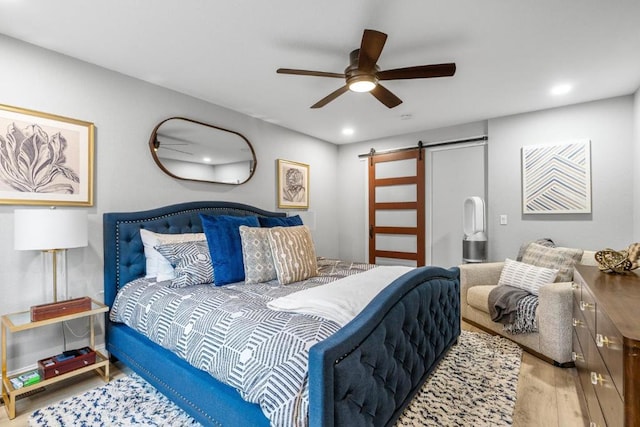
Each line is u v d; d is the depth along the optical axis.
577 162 3.33
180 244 2.48
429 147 4.45
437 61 2.46
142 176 2.84
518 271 3.04
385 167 4.86
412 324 1.83
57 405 1.96
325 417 1.10
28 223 1.93
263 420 1.32
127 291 2.40
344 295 1.81
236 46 2.27
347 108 3.55
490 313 2.97
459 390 2.09
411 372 1.84
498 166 3.83
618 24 1.97
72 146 2.41
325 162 5.08
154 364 1.97
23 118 2.18
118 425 1.76
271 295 2.00
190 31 2.08
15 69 2.16
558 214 3.46
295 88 3.00
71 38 2.16
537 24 1.98
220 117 3.49
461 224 4.22
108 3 1.79
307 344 1.33
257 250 2.47
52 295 2.31
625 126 3.11
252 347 1.42
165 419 1.81
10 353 2.16
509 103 3.36
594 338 1.53
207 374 1.64
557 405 1.93
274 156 4.17
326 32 2.09
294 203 4.45
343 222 5.30
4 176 2.11
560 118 3.44
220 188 3.51
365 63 2.03
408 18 1.93
